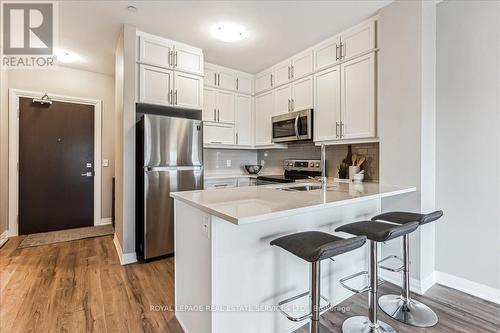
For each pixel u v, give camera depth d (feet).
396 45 7.58
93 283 7.63
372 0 7.53
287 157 13.46
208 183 12.44
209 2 7.58
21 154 12.06
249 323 5.10
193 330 5.28
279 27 9.01
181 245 5.90
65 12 8.07
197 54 10.72
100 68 13.00
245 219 3.88
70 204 13.19
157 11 8.06
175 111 11.35
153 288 7.39
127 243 9.11
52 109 12.69
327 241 4.55
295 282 5.83
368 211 7.54
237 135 13.21
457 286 7.38
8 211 11.75
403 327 5.80
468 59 7.06
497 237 6.72
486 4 6.75
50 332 5.53
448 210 7.51
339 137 9.43
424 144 7.22
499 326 5.83
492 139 6.74
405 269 6.47
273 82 12.51
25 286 7.41
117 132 10.54
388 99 7.80
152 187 9.14
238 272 4.92
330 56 9.75
